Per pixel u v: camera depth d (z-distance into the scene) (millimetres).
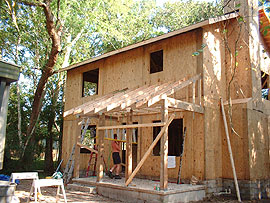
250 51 9117
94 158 11258
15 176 6086
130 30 21281
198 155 8242
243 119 8555
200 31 8859
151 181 8656
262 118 9477
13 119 15086
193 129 8539
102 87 11812
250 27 9250
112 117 10469
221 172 8656
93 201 7078
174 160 8422
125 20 19812
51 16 10602
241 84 9141
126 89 10734
